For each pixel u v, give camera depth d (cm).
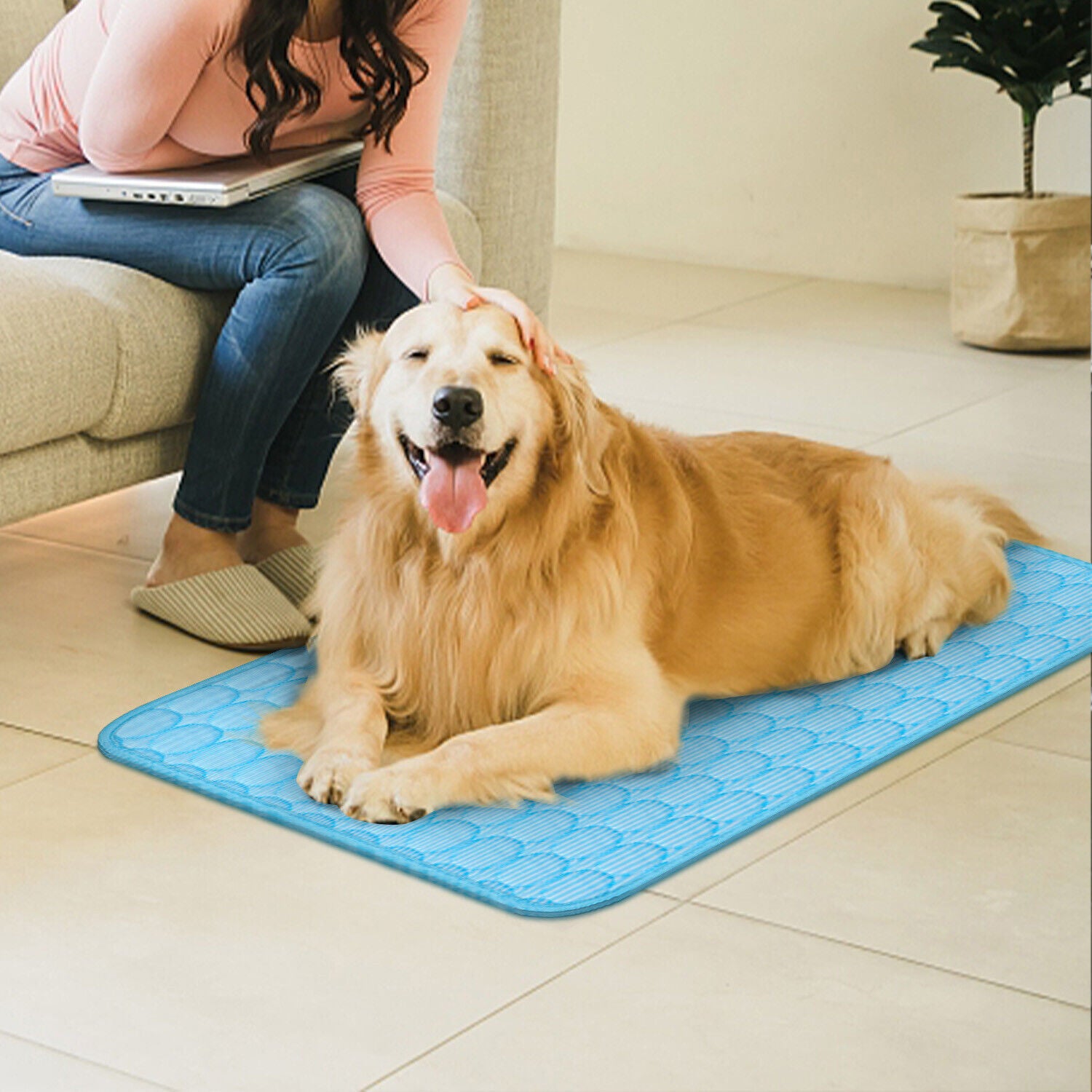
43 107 279
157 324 262
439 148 333
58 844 203
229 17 249
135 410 260
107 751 226
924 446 377
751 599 251
